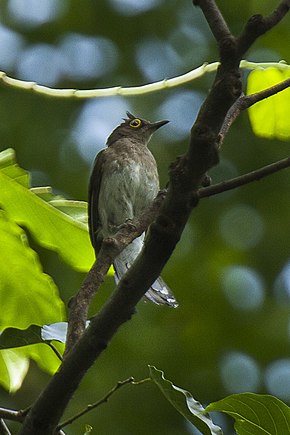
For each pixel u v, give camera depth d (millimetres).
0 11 14875
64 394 4207
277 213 14523
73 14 14859
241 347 13766
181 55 14680
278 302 14141
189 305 13859
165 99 14438
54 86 14547
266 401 4480
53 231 5750
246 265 14297
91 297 4668
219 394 13359
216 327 13812
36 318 5785
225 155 14305
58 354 4910
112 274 6559
